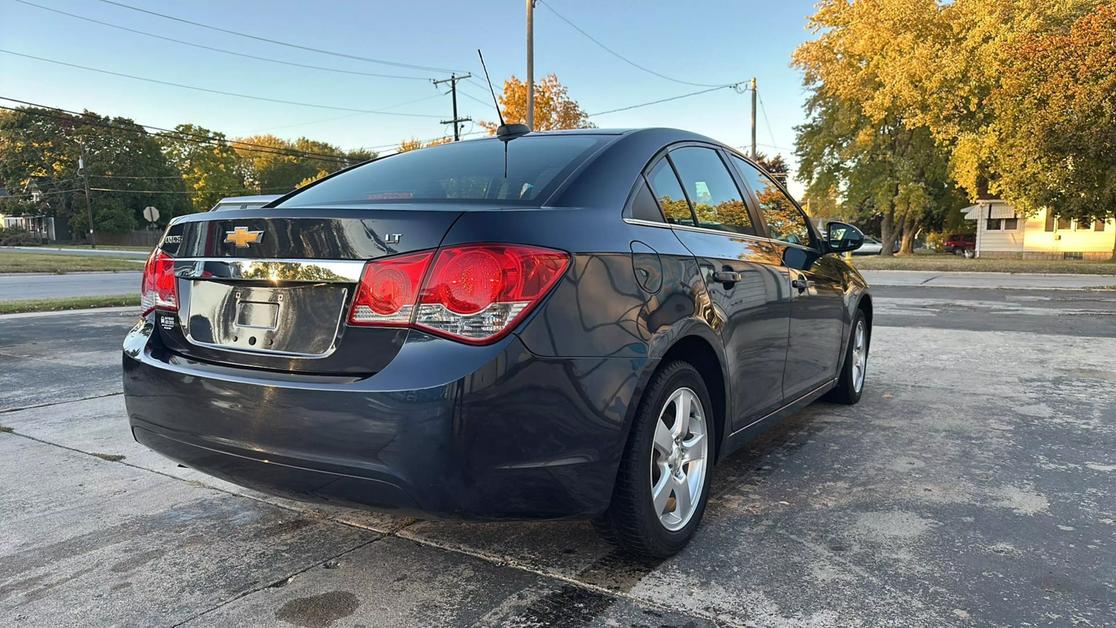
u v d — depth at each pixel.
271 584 2.35
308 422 1.97
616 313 2.17
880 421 4.29
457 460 1.87
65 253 41.16
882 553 2.51
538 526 2.79
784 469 3.43
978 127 27.12
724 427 2.80
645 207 2.57
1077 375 5.66
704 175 3.09
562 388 2.00
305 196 2.81
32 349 7.02
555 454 2.01
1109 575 2.33
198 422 2.19
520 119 25.75
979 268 22.75
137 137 67.56
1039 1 24.09
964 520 2.79
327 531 2.77
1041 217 35.03
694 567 2.42
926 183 36.22
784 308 3.29
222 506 3.03
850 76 31.69
